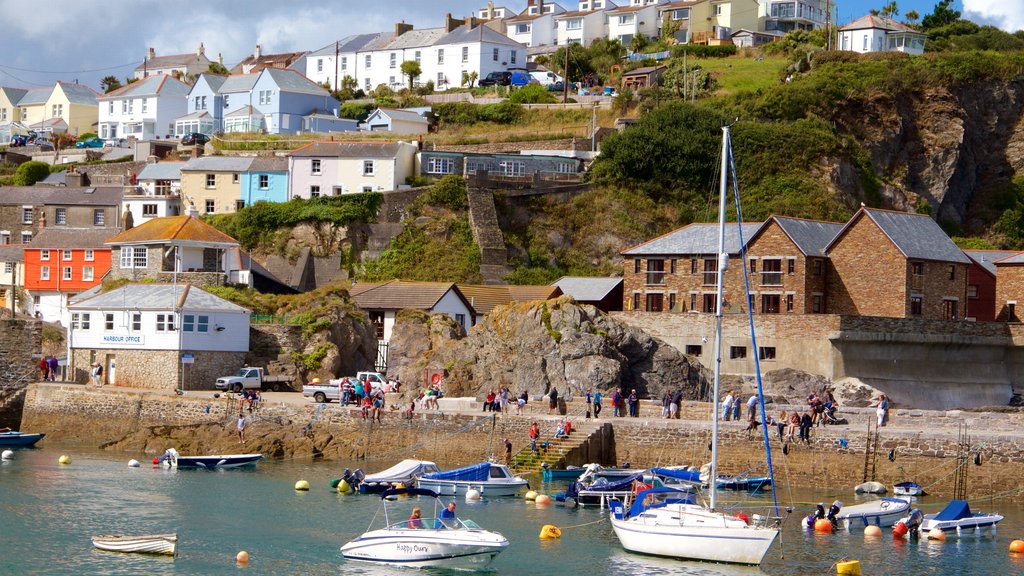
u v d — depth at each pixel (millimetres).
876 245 94812
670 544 49969
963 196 141500
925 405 91062
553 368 81312
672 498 55250
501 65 176125
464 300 101312
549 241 120938
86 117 192875
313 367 91938
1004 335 97375
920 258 94438
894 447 64188
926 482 63344
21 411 86562
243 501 60688
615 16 195875
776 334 91062
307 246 118375
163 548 49531
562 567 48531
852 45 165250
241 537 52969
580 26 196625
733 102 141875
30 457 74375
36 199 131000
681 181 125188
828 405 70562
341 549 50062
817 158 128375
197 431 77688
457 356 85750
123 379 89438
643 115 134250
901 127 138250
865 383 88750
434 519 49688
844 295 96062
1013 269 102688
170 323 87750
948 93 141875
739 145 128500
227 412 77812
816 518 56094
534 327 83500
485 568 48312
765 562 49781
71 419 83375
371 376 85188
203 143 152500
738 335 93000
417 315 96812
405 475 63750
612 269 118812
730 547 48844
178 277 104062
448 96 165750
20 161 161625
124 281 106188
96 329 90625
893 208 131750
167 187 131625
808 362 89375
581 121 148375
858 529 56250
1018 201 142000
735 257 97438
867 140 136625
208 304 89375
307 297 98875
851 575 47875
